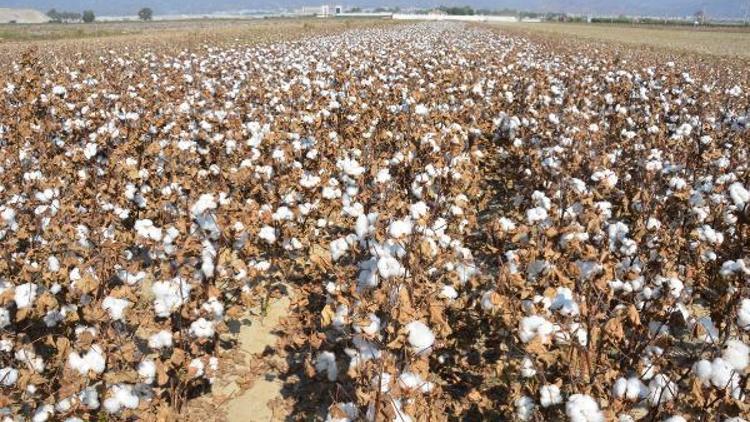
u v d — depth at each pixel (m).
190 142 6.43
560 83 11.80
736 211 4.36
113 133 6.80
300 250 5.24
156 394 3.49
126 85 10.40
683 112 9.42
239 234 4.19
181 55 16.72
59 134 7.40
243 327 4.62
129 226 5.78
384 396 2.71
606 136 8.04
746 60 25.58
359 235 3.89
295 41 27.89
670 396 2.79
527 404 3.02
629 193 5.66
